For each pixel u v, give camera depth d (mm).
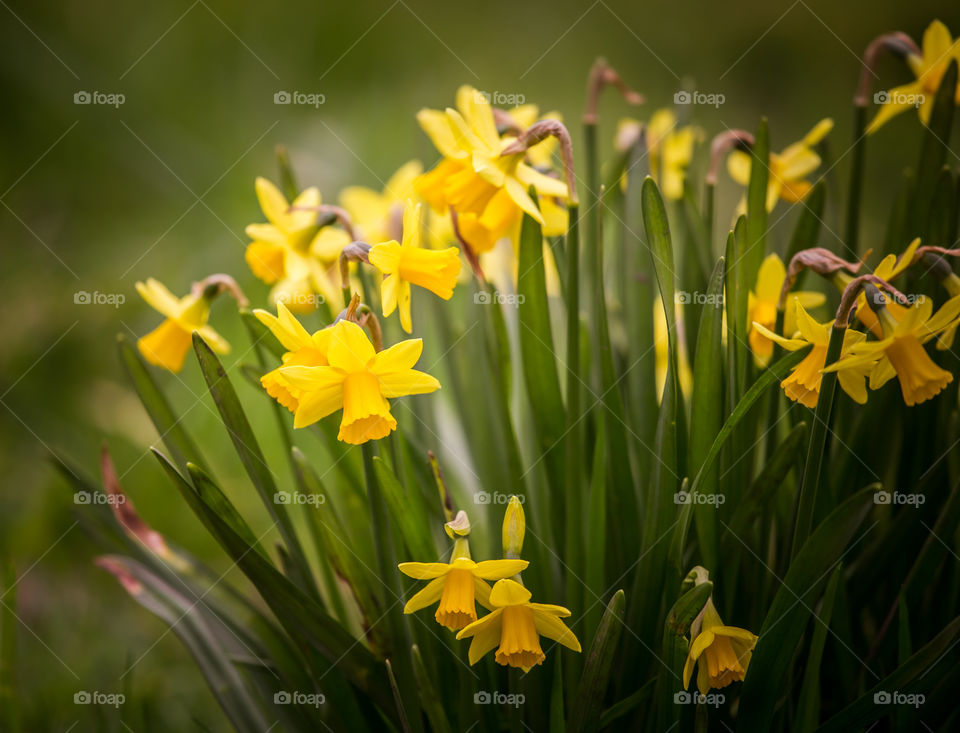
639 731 591
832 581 550
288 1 2037
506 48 2041
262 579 570
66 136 1652
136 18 1906
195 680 803
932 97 655
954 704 585
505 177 589
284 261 670
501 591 528
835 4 2053
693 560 609
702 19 2096
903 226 644
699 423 585
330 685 601
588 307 664
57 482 992
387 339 663
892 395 612
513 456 611
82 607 890
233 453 1051
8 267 1361
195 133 1696
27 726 715
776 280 612
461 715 576
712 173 661
